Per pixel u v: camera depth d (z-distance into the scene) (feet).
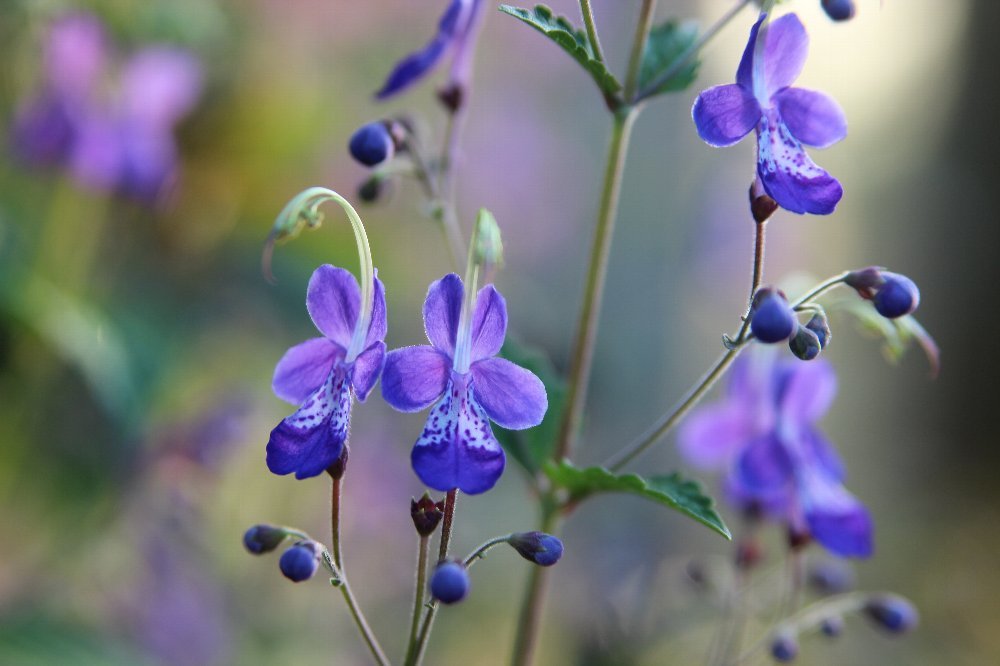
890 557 3.17
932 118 4.72
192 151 1.55
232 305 1.58
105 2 1.46
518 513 2.27
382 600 1.84
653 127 2.41
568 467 1.07
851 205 4.51
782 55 1.02
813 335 1.00
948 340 4.59
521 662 1.14
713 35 1.11
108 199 1.49
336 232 1.63
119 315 1.45
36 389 1.42
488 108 2.51
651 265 2.42
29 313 1.34
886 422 4.34
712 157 2.44
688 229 2.42
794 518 1.17
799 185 1.00
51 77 1.40
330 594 1.73
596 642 1.55
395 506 1.84
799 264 2.49
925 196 4.72
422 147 1.15
